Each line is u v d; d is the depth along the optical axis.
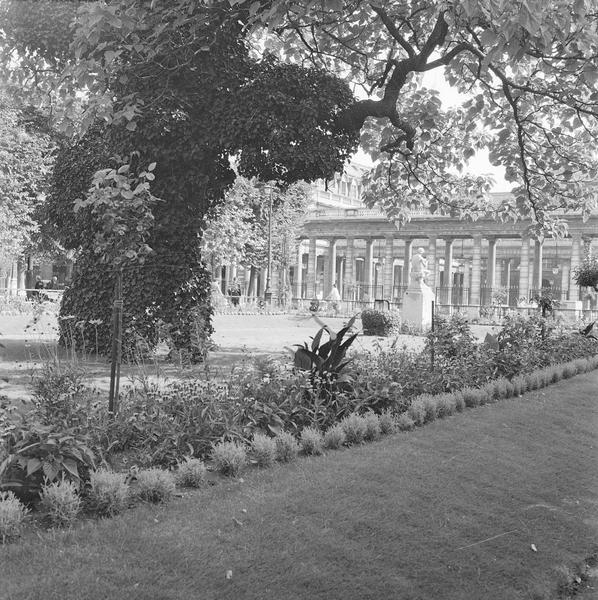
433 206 20.39
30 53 15.26
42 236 39.16
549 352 18.66
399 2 16.25
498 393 12.87
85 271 14.61
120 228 7.81
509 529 6.42
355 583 4.84
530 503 7.25
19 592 3.98
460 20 11.60
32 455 5.51
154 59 13.05
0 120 31.69
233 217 43.06
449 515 6.36
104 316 14.30
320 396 9.37
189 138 13.30
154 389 8.18
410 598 4.84
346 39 16.41
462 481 7.36
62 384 6.91
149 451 6.86
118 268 8.00
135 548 4.75
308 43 17.53
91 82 11.59
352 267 85.94
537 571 5.77
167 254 13.77
